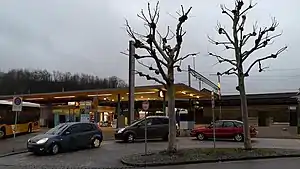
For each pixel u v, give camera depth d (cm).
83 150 2086
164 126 2669
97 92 3791
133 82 2838
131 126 2591
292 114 4947
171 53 1747
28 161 1686
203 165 1474
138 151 2008
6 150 2100
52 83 6681
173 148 1730
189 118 4403
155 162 1535
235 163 1524
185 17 1752
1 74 6341
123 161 1598
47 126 4731
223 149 1909
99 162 1642
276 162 1541
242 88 1888
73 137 2061
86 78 7038
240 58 1898
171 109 1742
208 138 2816
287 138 3178
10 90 6250
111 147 2234
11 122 3133
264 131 3956
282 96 5850
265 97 5838
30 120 3594
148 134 2606
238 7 1925
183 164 1530
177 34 1752
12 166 1535
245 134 1888
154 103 4719
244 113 1891
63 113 4619
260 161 1588
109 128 4578
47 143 1895
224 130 2720
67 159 1744
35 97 4206
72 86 6762
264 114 5694
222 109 5803
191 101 4484
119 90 3656
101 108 4947
